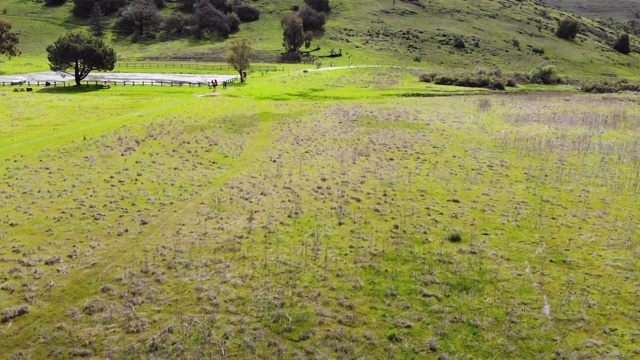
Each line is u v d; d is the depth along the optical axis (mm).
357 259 22438
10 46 107562
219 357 16047
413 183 33094
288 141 44625
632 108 62781
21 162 36906
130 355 16203
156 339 16875
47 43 141125
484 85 89875
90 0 163500
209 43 141250
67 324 17781
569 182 33250
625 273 20984
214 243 23984
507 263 22078
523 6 197250
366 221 26797
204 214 27672
